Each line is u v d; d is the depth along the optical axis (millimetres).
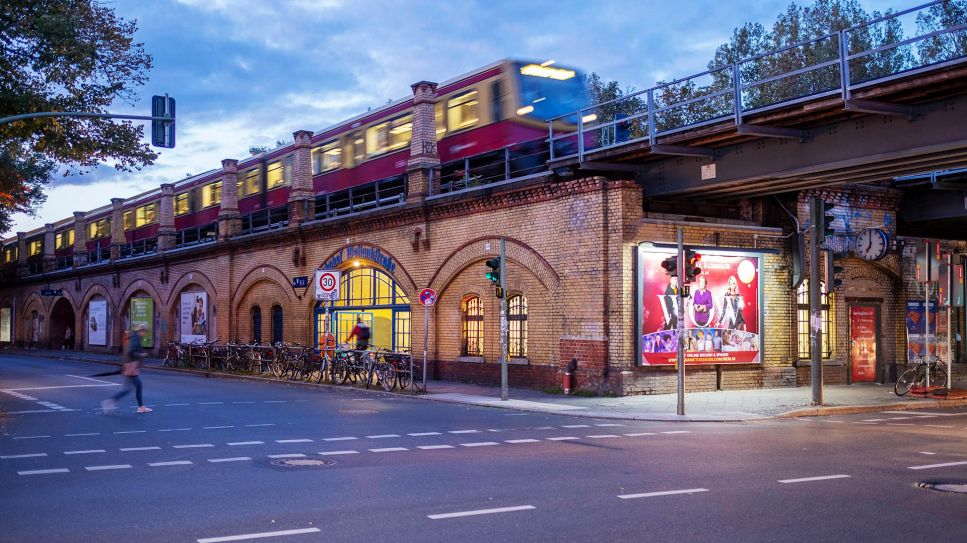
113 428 16062
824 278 21922
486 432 15531
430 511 8781
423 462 11984
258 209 39156
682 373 18359
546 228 23781
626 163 23000
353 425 16562
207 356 35844
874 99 16094
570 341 22875
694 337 22828
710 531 7934
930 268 22781
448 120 28344
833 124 18016
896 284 27219
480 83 27000
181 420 17438
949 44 37594
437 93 28969
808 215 24625
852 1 43188
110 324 55375
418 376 26578
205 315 43406
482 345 26391
